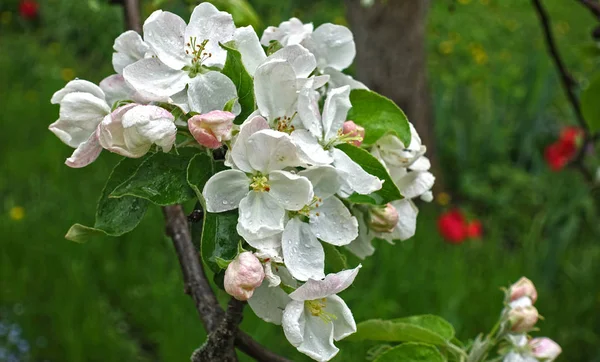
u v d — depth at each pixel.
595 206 1.28
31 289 1.06
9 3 2.18
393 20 1.18
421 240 1.13
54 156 1.38
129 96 0.30
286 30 0.32
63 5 1.98
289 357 0.94
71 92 0.29
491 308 1.03
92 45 1.96
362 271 1.05
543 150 1.48
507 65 1.87
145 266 1.11
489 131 1.48
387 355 0.35
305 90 0.28
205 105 0.28
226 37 0.29
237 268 0.26
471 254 1.16
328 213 0.29
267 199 0.27
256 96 0.28
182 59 0.29
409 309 1.01
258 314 0.29
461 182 1.42
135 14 0.50
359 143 0.31
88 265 1.09
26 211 1.24
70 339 0.97
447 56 1.92
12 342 1.00
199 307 0.39
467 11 2.15
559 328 1.05
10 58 1.89
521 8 2.24
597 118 0.58
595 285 1.11
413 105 1.25
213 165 0.28
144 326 1.05
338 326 0.29
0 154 1.45
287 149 0.27
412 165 0.34
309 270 0.28
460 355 0.39
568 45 1.98
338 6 2.11
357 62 1.23
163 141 0.27
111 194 0.27
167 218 0.42
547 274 1.09
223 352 0.30
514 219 1.34
